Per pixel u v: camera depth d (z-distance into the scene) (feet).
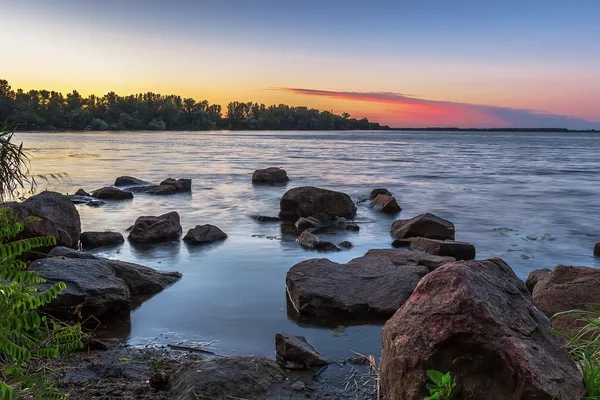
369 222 52.19
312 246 38.55
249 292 27.17
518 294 14.62
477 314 12.92
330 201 54.44
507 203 68.64
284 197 53.47
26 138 329.31
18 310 7.77
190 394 14.62
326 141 356.79
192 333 21.42
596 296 21.44
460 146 298.76
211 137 417.49
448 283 14.02
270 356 19.10
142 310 24.12
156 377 15.72
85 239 38.40
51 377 15.12
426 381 12.73
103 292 22.62
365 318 23.39
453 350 12.80
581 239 45.37
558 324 19.79
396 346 13.61
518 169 126.82
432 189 83.82
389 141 390.21
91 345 19.42
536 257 38.22
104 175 100.32
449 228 42.57
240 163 137.69
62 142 268.62
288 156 173.78
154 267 32.19
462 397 12.34
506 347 12.33
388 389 14.05
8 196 33.24
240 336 21.15
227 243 40.14
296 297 24.45
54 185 82.33
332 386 16.47
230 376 15.52
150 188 73.51
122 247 38.14
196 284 28.55
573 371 12.56
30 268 23.41
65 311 21.25
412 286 25.11
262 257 35.35
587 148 280.72
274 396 15.31
